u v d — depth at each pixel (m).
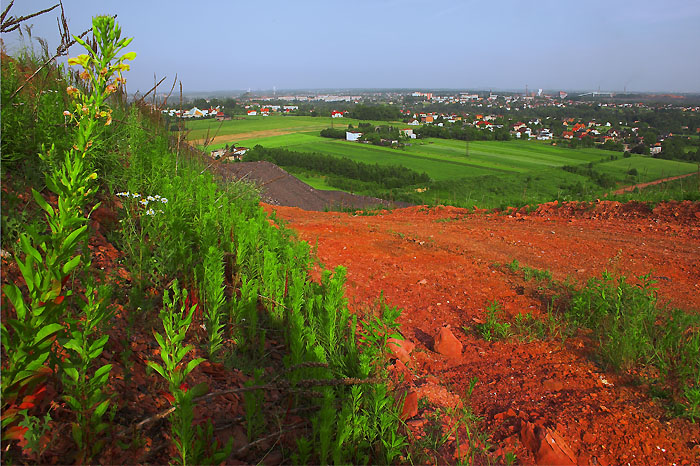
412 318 5.41
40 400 2.00
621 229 9.38
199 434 2.22
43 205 1.87
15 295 1.73
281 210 12.45
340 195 31.81
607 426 3.37
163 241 4.09
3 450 1.83
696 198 10.66
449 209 12.34
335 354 3.54
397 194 64.50
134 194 4.48
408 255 7.61
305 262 5.07
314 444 2.59
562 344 4.73
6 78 4.62
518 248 8.15
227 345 3.60
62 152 4.14
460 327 5.25
